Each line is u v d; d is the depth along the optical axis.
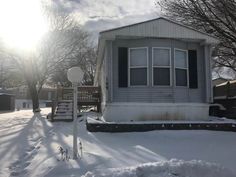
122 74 14.25
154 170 6.30
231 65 25.42
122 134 11.93
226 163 7.82
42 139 11.30
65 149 8.99
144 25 14.12
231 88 19.02
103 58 17.28
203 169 6.50
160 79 14.28
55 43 30.69
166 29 14.29
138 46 14.34
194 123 12.83
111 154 8.37
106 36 13.72
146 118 13.99
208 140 11.02
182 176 6.20
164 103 14.05
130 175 6.12
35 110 28.12
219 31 21.03
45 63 29.83
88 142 10.27
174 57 14.53
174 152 8.91
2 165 7.70
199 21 21.62
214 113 19.84
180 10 22.17
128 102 13.97
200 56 15.17
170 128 12.64
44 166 7.21
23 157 8.58
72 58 32.47
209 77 15.01
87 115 19.19
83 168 6.92
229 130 12.98
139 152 8.72
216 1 19.48
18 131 13.85
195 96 14.87
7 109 34.47
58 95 20.78
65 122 16.94
